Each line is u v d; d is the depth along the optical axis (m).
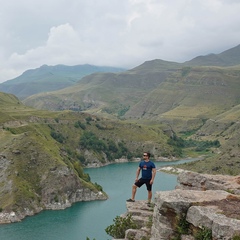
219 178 30.27
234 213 19.80
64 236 115.75
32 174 165.12
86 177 189.50
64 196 158.75
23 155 170.38
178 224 20.97
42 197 157.25
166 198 21.92
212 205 21.02
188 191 23.36
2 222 133.25
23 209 142.75
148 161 29.16
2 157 166.50
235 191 27.03
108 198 163.62
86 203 159.12
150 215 26.86
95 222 129.75
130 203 29.09
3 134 192.00
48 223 131.50
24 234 119.56
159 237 21.16
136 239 24.30
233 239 17.61
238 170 180.12
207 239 18.88
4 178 157.38
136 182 29.34
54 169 167.12
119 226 27.08
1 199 147.12
